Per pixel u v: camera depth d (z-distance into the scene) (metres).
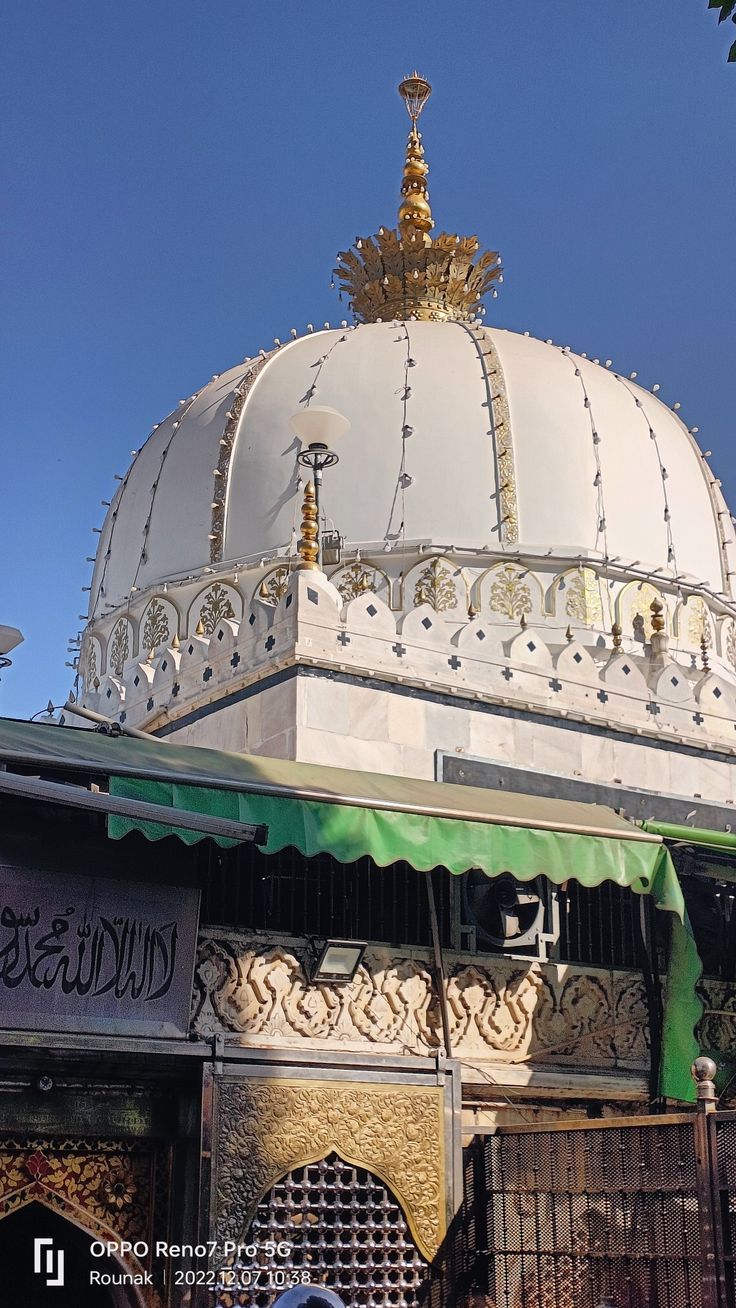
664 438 27.55
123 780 12.16
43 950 12.20
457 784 16.67
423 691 17.12
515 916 15.44
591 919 16.09
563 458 25.59
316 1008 13.94
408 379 25.97
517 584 24.17
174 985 12.86
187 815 11.94
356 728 16.53
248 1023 13.51
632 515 25.83
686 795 18.84
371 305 31.98
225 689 17.41
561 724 18.05
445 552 24.03
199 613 24.77
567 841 14.32
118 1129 12.80
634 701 18.80
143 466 27.97
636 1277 12.22
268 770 13.64
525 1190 13.42
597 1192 12.74
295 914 14.10
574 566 24.47
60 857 12.41
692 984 15.16
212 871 13.77
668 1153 12.13
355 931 14.43
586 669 18.56
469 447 25.20
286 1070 13.20
